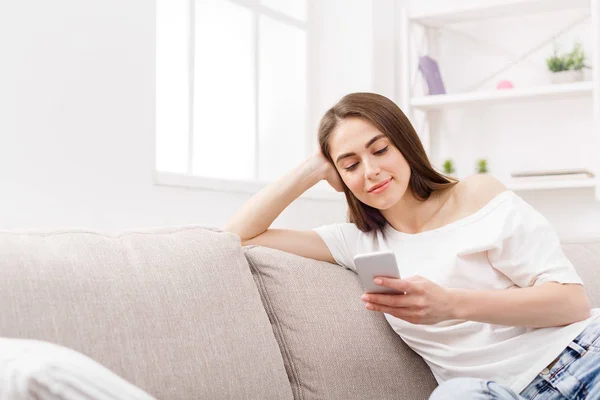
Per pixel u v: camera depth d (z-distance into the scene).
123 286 1.32
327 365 1.61
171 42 2.66
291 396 1.51
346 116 1.63
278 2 3.30
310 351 1.61
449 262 1.58
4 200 1.80
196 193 2.43
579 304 1.48
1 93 1.80
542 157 3.43
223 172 2.92
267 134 3.23
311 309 1.65
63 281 1.25
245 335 1.46
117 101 2.13
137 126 2.20
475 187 1.65
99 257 1.34
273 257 1.71
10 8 1.82
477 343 1.56
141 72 2.22
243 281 1.54
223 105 2.93
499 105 3.51
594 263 2.08
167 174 2.29
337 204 3.21
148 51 2.25
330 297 1.70
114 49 2.12
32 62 1.88
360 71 3.36
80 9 2.01
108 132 2.09
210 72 2.89
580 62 3.23
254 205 1.83
